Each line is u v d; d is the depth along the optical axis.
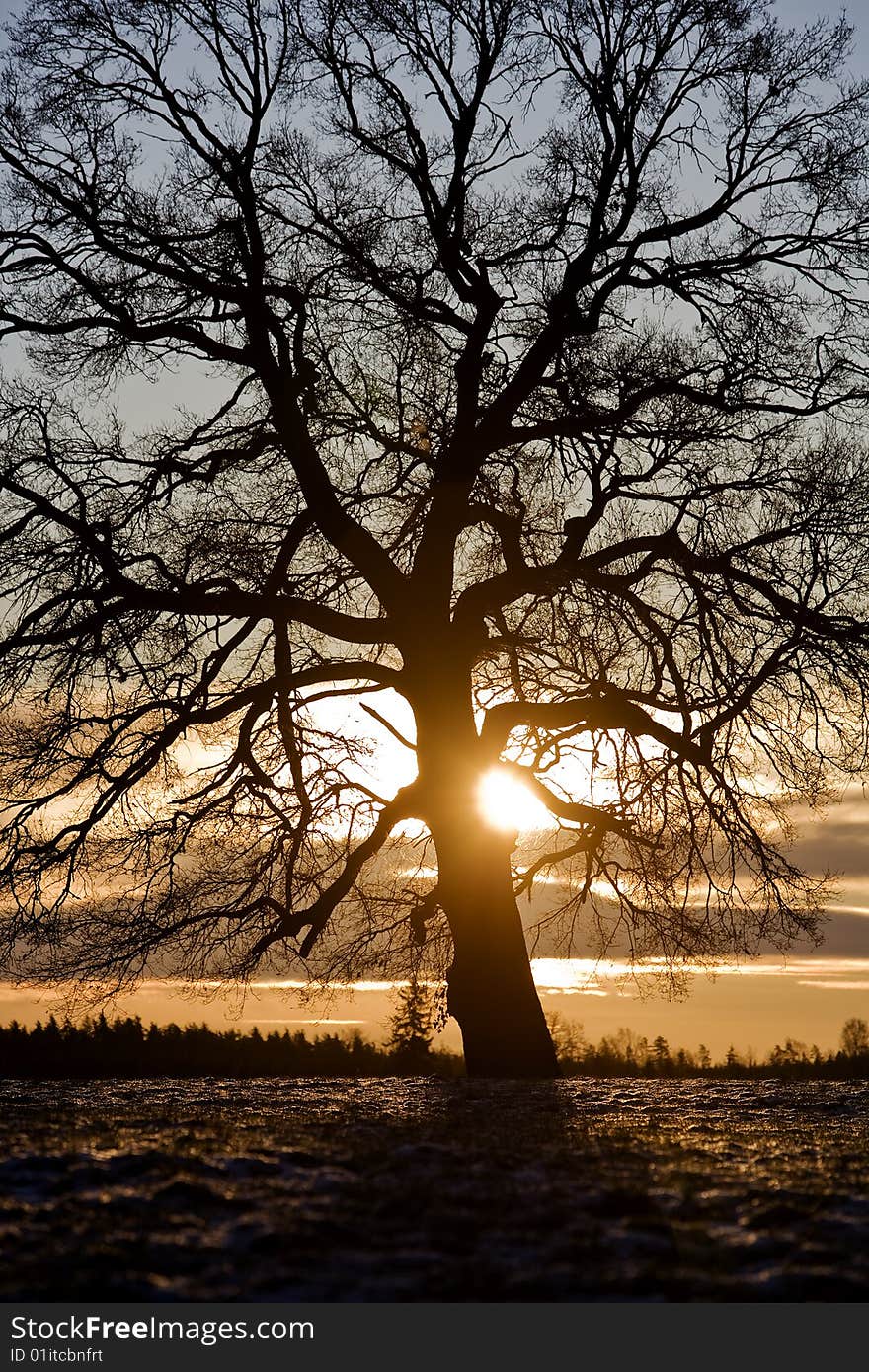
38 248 19.08
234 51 19.14
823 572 18.58
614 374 19.44
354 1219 7.15
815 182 19.48
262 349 19.09
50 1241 6.72
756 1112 13.98
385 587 19.12
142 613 18.84
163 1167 8.44
